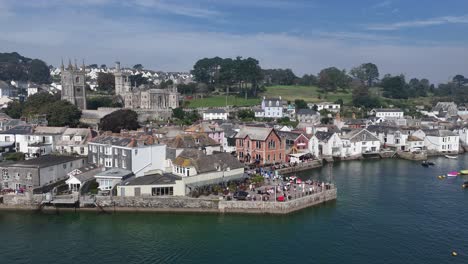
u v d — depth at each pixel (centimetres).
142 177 9312
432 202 9650
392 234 7706
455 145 17475
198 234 7706
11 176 9538
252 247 7156
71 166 10612
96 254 6925
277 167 12575
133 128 17512
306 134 14862
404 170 13462
